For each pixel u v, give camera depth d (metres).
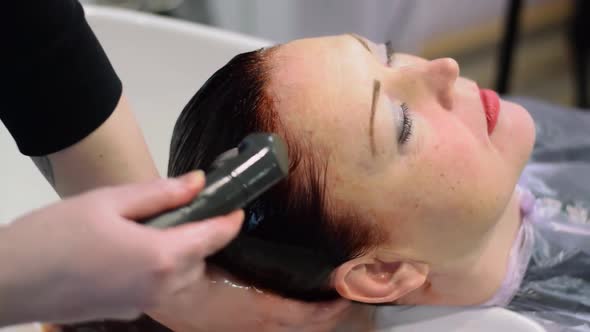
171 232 0.42
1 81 0.54
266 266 0.60
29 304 0.42
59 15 0.54
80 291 0.42
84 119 0.57
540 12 2.01
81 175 0.60
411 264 0.64
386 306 0.69
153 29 0.88
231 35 0.89
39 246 0.41
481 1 1.87
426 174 0.60
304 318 0.64
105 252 0.41
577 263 0.74
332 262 0.62
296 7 1.33
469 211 0.61
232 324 0.62
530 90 1.91
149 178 0.63
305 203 0.58
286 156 0.46
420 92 0.63
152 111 0.89
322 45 0.63
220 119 0.60
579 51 1.79
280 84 0.60
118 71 0.88
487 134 0.65
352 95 0.59
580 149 0.93
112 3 1.26
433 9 1.80
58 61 0.54
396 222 0.60
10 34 0.52
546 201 0.81
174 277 0.43
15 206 0.77
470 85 0.68
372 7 1.41
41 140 0.57
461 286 0.67
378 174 0.59
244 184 0.44
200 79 0.89
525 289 0.73
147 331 0.69
